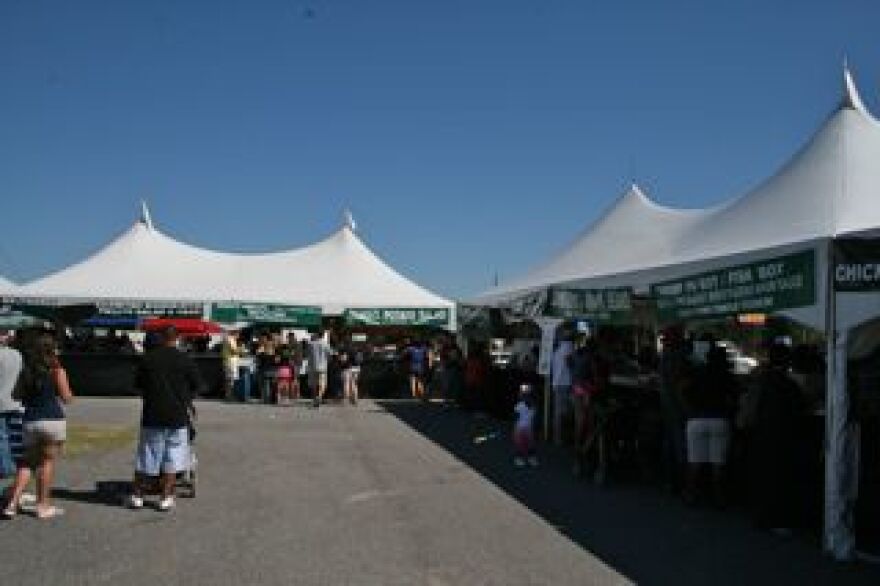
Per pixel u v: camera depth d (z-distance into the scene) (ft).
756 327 57.82
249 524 30.73
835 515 27.81
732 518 33.40
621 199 63.52
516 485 39.75
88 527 29.86
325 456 47.85
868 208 36.99
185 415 33.12
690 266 40.24
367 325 98.63
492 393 73.10
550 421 57.47
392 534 29.55
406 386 96.53
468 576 24.58
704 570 25.88
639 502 36.24
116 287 95.86
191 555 26.32
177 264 101.96
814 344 38.86
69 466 42.57
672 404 37.52
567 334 55.42
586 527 31.35
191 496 35.58
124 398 87.35
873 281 27.35
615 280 48.47
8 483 36.73
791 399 31.40
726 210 46.73
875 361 28.63
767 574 25.59
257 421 66.74
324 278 101.71
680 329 40.14
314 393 81.30
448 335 103.55
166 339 33.17
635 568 25.89
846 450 27.99
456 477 41.55
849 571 26.09
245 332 107.24
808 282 29.43
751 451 32.99
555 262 63.00
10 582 23.24
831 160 40.68
